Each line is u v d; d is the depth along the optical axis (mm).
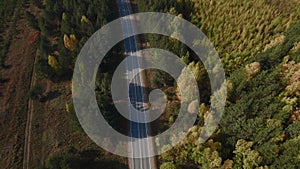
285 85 86125
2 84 104188
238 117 78375
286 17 107625
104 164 83625
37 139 89375
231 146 76312
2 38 120438
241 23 107125
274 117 78625
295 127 74500
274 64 91938
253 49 100125
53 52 112438
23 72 108375
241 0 111938
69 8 122188
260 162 70188
